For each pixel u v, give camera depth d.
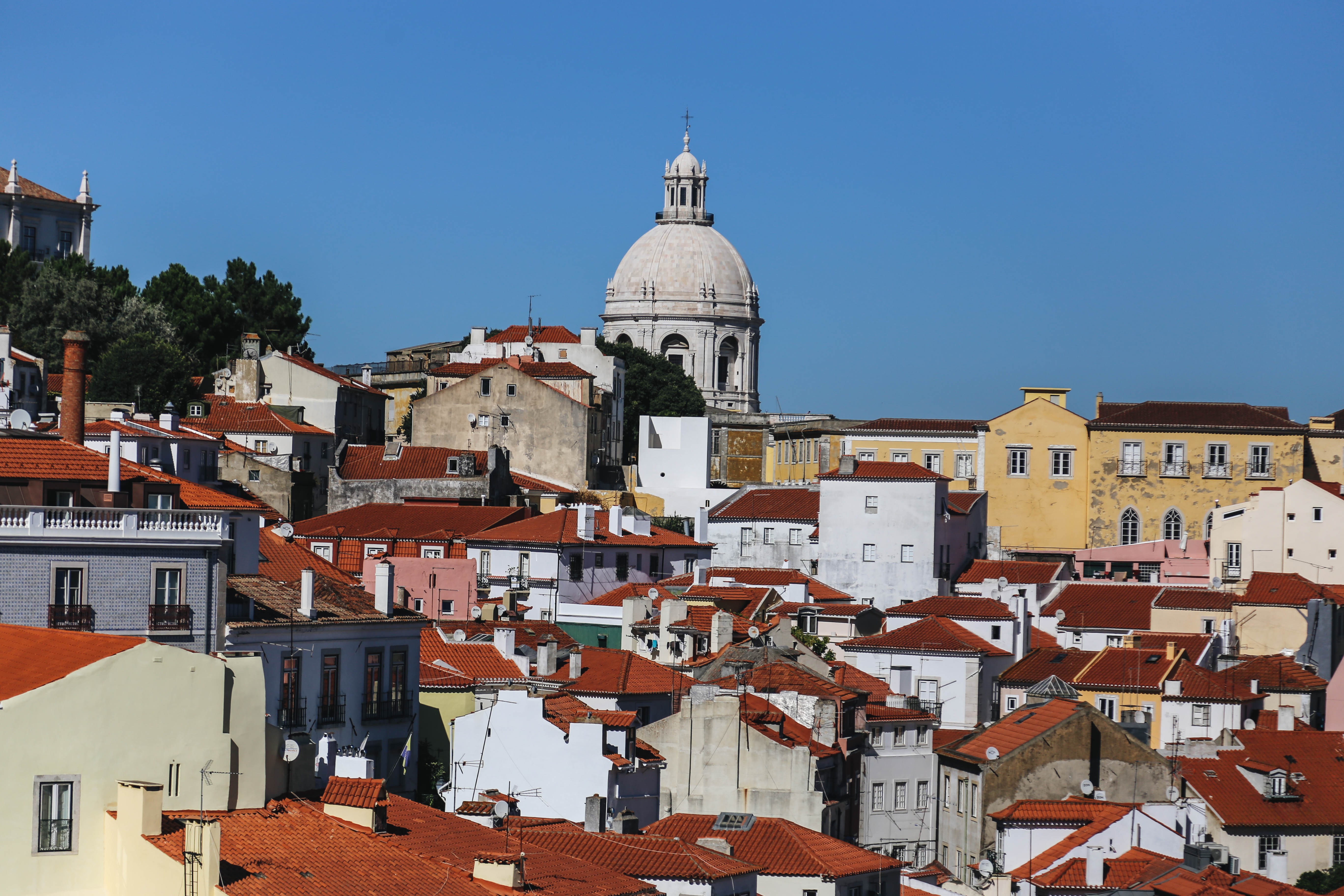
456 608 130.50
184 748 60.88
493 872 63.47
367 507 164.50
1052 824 99.19
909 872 98.56
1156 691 131.25
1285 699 136.12
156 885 56.47
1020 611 146.00
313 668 82.06
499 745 90.94
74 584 71.50
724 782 98.25
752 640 123.50
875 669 139.88
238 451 174.38
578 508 164.12
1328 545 182.12
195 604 74.31
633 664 110.00
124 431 140.38
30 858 57.00
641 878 75.06
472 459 183.25
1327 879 109.38
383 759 86.25
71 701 58.25
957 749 110.44
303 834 61.91
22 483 75.12
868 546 175.38
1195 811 107.12
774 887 82.25
